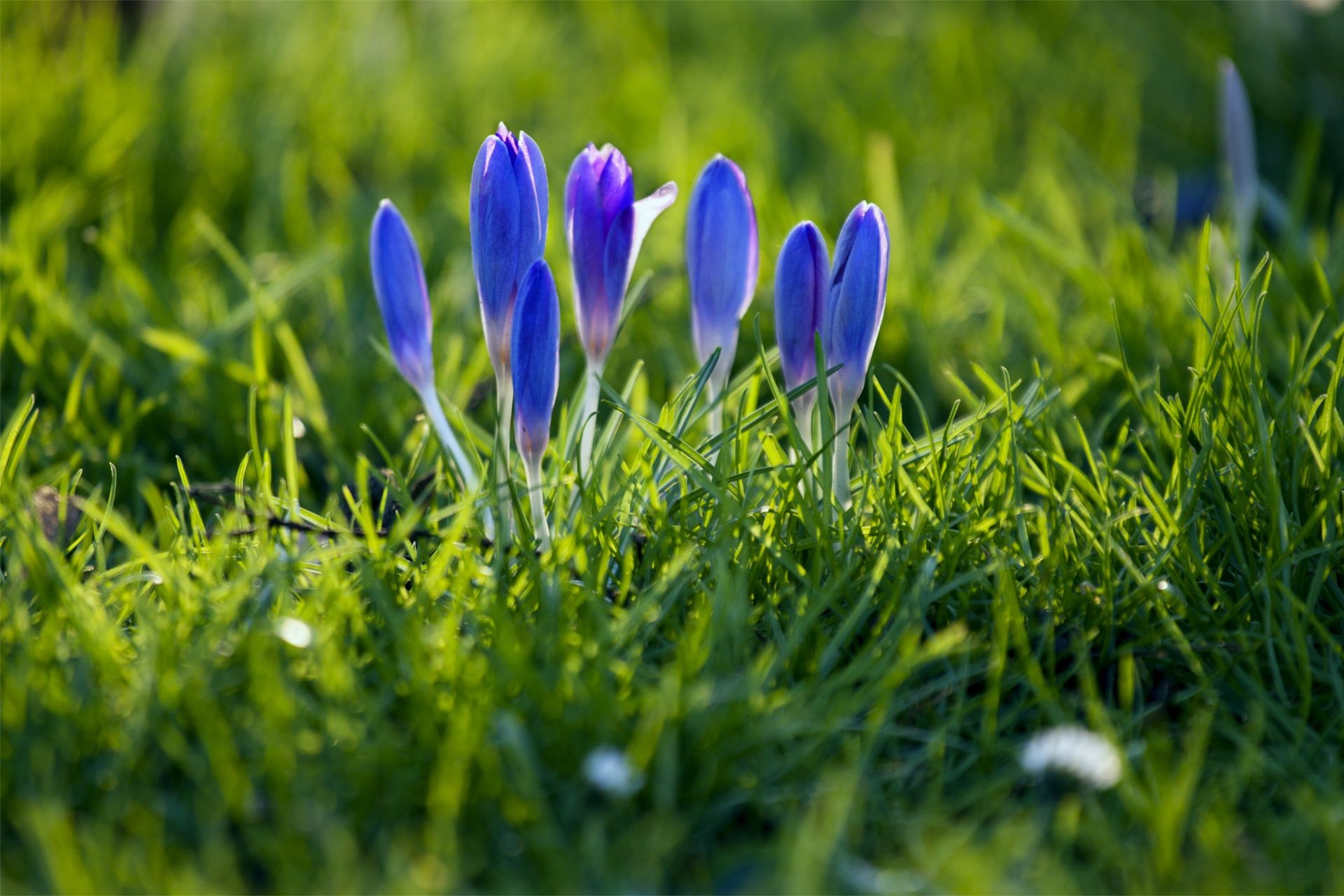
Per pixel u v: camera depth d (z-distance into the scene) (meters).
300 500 0.61
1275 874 0.50
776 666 0.52
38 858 0.49
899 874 0.49
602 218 0.55
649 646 0.53
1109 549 0.54
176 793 0.50
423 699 0.51
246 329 0.68
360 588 0.54
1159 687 0.54
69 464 0.59
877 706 0.51
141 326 0.67
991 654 0.53
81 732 0.51
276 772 0.50
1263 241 0.69
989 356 0.66
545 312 0.53
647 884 0.49
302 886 0.49
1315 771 0.52
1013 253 0.70
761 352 0.56
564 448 0.57
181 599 0.53
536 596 0.53
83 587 0.54
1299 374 0.57
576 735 0.51
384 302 0.56
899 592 0.53
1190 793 0.51
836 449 0.55
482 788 0.50
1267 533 0.55
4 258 0.66
